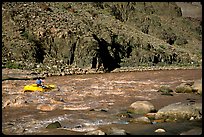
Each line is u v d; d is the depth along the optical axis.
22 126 15.87
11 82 36.00
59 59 60.12
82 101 23.45
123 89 30.61
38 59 57.53
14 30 60.03
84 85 34.88
